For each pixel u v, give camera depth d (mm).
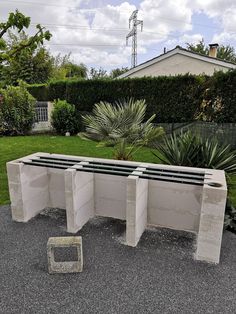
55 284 2113
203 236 2377
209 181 2480
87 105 10391
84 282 2139
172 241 2779
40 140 8953
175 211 2990
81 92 10492
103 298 1969
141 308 1877
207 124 7203
